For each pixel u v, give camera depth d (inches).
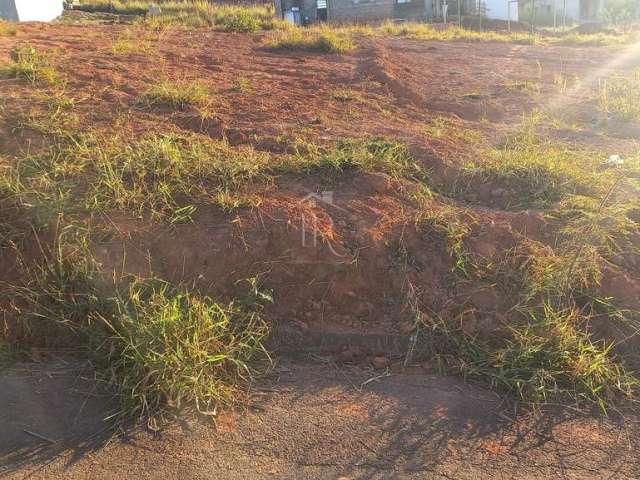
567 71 436.1
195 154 195.2
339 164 198.1
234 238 166.1
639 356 153.0
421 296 162.7
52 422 130.0
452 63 436.5
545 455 124.7
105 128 213.3
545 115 294.4
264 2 1161.4
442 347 155.8
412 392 142.9
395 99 303.6
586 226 174.2
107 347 146.4
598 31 1042.1
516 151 221.1
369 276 165.8
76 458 121.1
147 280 157.3
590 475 119.4
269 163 199.3
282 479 117.1
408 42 564.1
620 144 252.5
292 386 144.4
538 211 185.2
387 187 192.1
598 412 138.3
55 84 249.6
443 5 1334.9
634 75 416.2
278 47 422.3
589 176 203.5
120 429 128.9
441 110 297.0
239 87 286.7
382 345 157.5
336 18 1407.5
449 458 123.1
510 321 157.2
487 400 141.3
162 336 140.5
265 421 132.7
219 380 141.6
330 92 301.0
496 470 120.3
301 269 165.0
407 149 218.2
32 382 141.2
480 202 197.9
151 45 386.6
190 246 165.3
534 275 162.2
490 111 299.4
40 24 478.9
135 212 170.6
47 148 194.1
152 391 134.8
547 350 149.1
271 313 160.9
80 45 357.1
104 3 822.5
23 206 167.2
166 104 242.8
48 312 153.2
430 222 175.6
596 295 160.4
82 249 159.9
